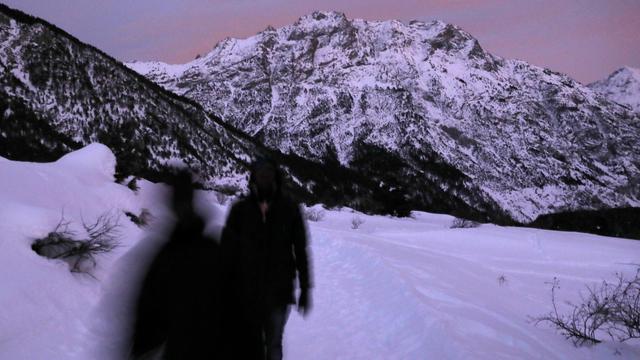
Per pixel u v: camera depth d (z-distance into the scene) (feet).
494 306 22.93
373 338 18.97
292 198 14.93
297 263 14.84
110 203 29.22
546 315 22.84
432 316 18.78
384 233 54.44
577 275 33.73
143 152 289.53
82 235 21.62
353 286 26.68
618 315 21.54
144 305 9.02
